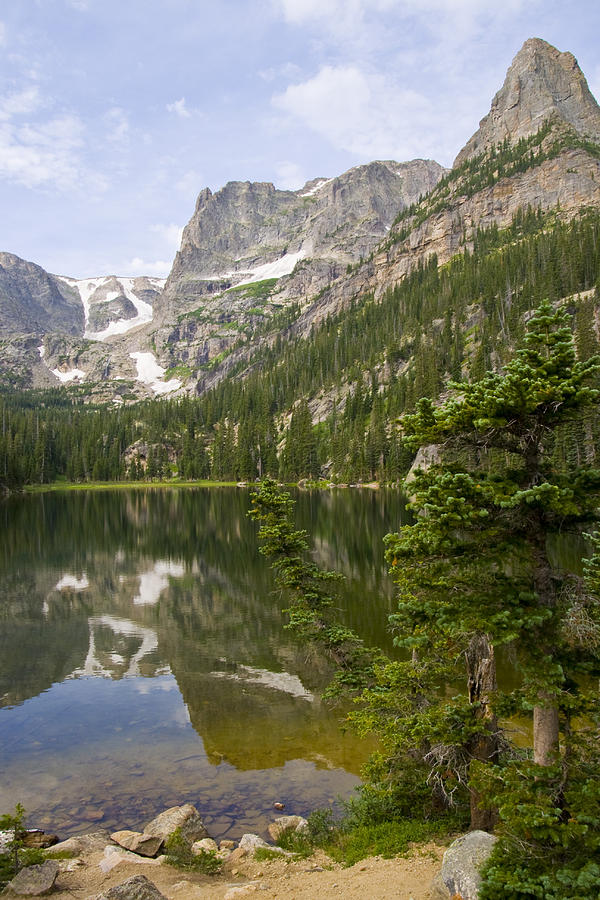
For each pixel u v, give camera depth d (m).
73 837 11.66
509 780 8.33
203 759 16.30
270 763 15.99
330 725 18.69
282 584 18.33
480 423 8.05
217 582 42.88
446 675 13.33
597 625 8.05
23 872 9.27
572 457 62.81
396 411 143.25
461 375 128.62
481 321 154.12
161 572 46.66
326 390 198.88
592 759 8.60
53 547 59.81
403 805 12.31
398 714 13.27
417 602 9.86
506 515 8.90
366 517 75.25
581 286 140.62
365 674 16.66
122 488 169.00
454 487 8.59
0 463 139.62
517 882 6.95
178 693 21.88
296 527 65.88
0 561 52.03
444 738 10.02
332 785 14.66
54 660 26.12
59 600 37.53
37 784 14.93
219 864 10.39
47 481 174.12
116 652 27.16
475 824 10.35
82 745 17.42
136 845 11.11
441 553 9.20
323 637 17.58
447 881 7.85
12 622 32.47
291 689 22.19
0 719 19.56
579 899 6.35
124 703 20.98
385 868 9.44
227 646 27.97
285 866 10.18
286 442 176.12
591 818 7.29
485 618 8.41
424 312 188.88
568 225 198.38
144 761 16.25
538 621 8.03
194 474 189.88
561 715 9.18
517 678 21.78
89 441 187.25
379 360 185.62
